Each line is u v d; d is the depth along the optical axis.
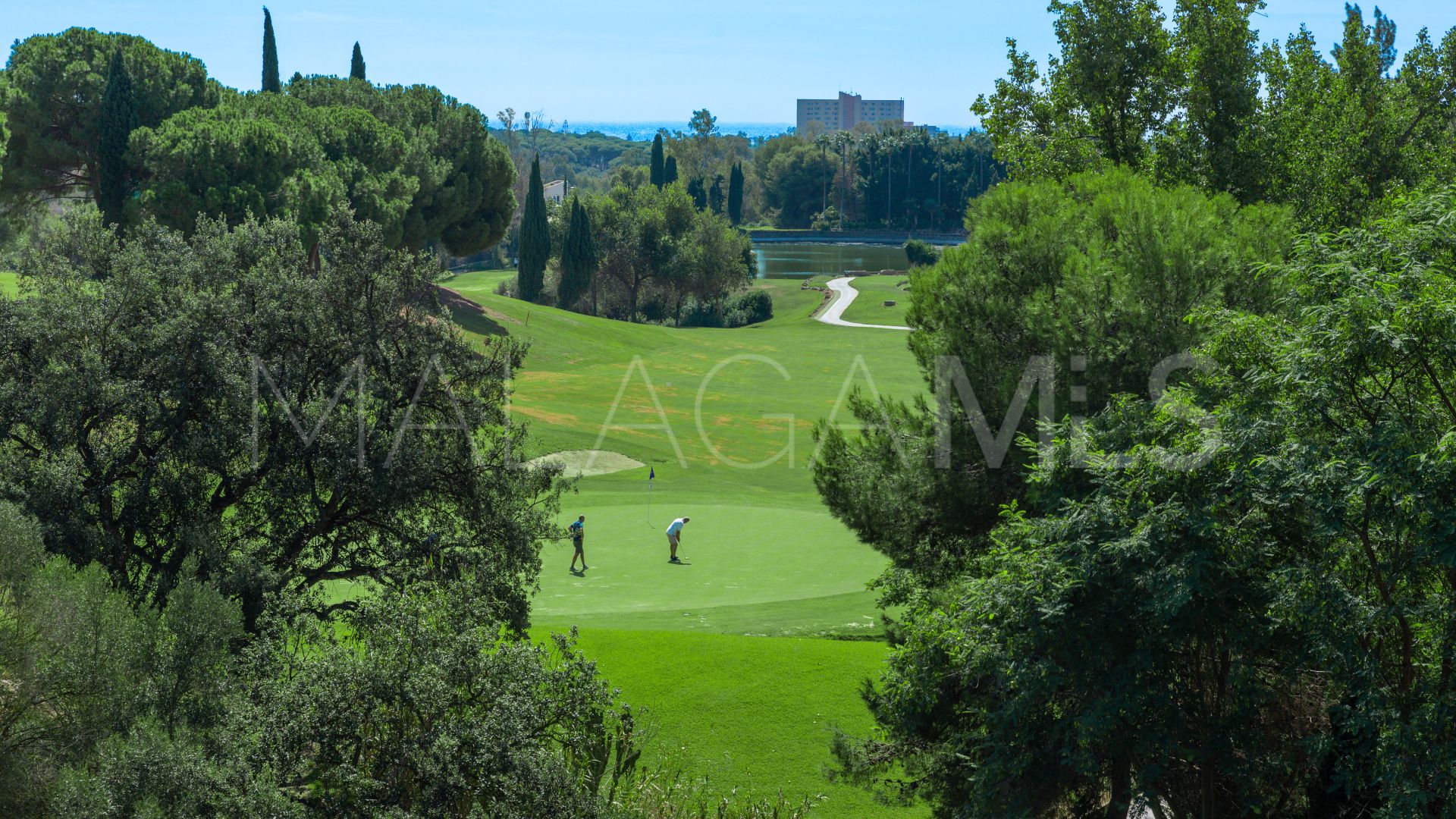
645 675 14.94
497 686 8.48
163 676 9.21
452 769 7.72
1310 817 10.12
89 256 15.99
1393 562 8.48
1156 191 17.75
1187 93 29.70
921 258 138.25
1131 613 9.43
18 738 8.67
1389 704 8.25
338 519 16.02
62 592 9.38
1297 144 29.73
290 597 13.12
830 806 12.20
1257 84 29.80
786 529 26.27
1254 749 9.42
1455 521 7.64
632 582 20.98
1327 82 32.28
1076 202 17.48
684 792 11.60
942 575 16.16
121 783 7.61
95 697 8.81
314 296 15.87
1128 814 10.32
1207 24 29.00
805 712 14.05
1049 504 10.81
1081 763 9.18
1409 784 7.65
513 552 16.45
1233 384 9.78
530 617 17.84
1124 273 14.43
